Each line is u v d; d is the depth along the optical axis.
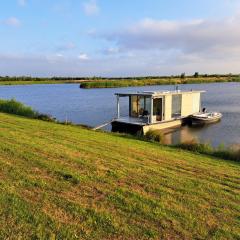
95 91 96.75
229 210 7.99
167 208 7.68
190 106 35.78
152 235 6.41
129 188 8.85
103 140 16.94
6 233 6.08
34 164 10.38
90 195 8.13
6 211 6.90
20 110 28.05
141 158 13.02
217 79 160.88
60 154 12.00
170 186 9.38
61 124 24.19
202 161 14.18
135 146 16.23
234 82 165.00
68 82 196.00
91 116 42.62
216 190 9.45
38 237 6.04
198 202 8.30
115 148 14.66
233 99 66.25
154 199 8.17
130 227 6.65
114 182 9.26
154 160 12.93
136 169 10.92
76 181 9.02
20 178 8.94
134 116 32.81
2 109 29.34
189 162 13.35
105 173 10.05
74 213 7.05
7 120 21.41
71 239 6.07
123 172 10.34
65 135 16.98
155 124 29.75
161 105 31.12
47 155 11.71
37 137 15.47
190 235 6.54
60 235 6.17
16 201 7.39
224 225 7.11
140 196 8.26
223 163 14.52
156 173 10.66
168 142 24.84
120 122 29.95
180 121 33.41
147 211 7.42
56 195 7.95
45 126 20.27
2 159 10.70
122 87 116.56
